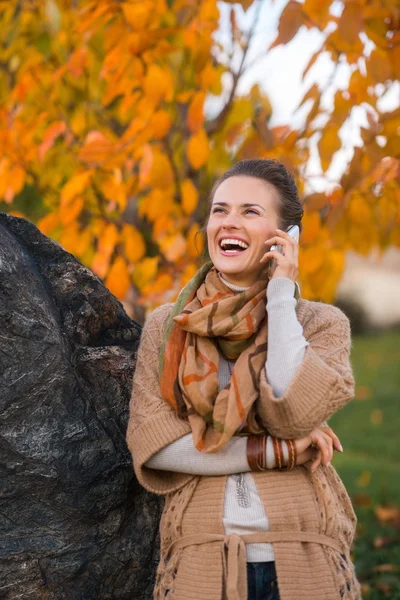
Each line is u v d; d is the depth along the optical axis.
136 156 3.97
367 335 17.14
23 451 2.56
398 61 3.92
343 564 2.43
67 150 4.66
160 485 2.54
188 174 4.75
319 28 3.72
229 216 2.62
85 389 2.76
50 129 4.14
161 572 2.50
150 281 4.51
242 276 2.65
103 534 2.73
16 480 2.57
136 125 3.97
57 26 4.35
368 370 13.16
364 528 5.27
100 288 2.96
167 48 4.05
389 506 5.78
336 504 2.53
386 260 17.92
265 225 2.62
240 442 2.41
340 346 2.55
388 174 3.87
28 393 2.58
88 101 4.81
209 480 2.45
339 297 17.50
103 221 4.49
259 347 2.46
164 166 4.16
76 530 2.67
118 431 2.79
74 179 3.96
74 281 2.91
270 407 2.34
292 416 2.33
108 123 4.95
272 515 2.36
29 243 2.93
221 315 2.50
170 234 4.46
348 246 4.28
